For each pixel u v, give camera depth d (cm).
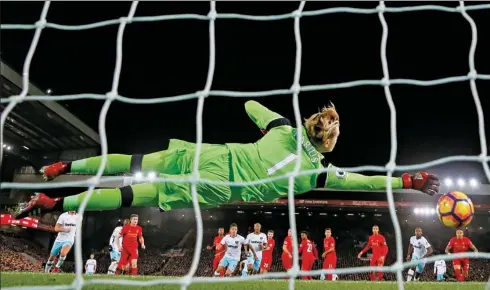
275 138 473
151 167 455
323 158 477
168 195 435
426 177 472
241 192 456
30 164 3491
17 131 3394
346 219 4100
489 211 3594
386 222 4056
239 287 629
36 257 3175
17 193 2808
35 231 3453
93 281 260
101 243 3778
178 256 3747
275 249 3825
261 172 457
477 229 3847
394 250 3697
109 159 451
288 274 278
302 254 1533
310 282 807
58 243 1249
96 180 298
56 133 3484
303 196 3653
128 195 425
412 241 1415
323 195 3634
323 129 459
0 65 2528
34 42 330
